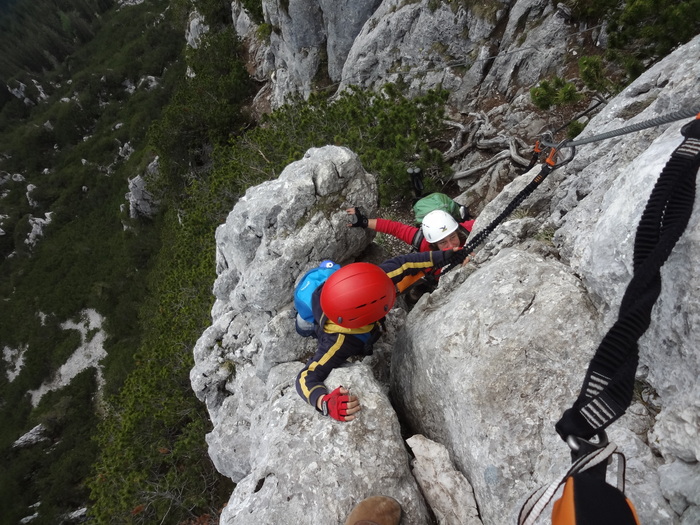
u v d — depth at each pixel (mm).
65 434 35375
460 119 9031
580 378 2430
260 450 3258
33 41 88438
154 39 65000
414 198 7297
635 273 1023
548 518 2053
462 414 2705
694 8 5168
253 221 4484
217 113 21812
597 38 7578
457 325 2938
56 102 74125
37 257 51625
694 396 1826
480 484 2529
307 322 3420
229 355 5379
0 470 33594
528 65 8352
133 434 11406
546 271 2832
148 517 10258
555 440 2346
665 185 1149
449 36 9859
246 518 2781
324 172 4449
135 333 37062
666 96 3215
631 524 860
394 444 2879
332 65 15320
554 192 3861
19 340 44469
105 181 53062
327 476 2752
